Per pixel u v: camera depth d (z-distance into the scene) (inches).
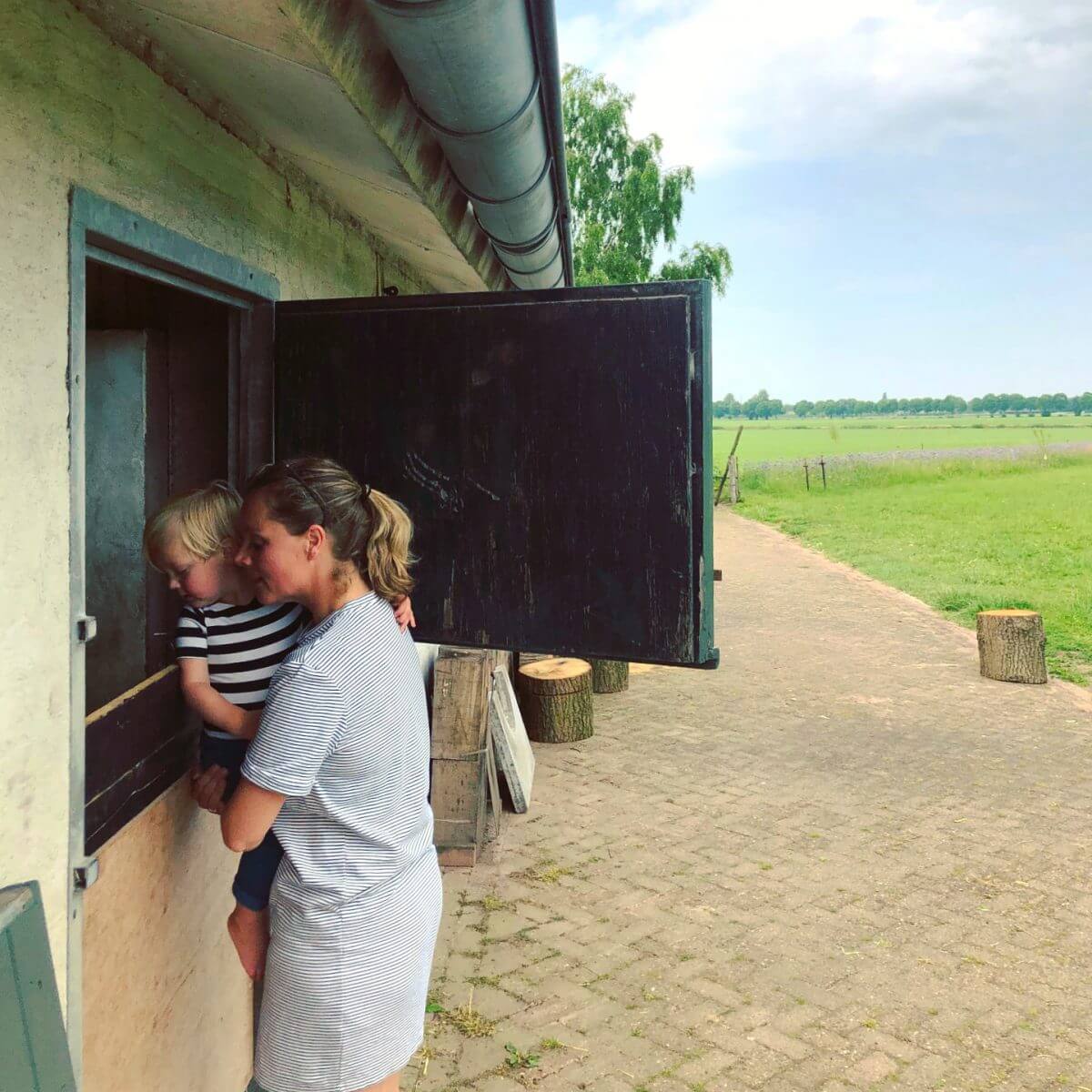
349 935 62.2
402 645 66.4
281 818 63.2
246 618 72.4
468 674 178.2
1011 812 206.5
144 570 104.1
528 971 139.3
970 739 260.8
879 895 166.1
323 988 61.8
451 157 91.2
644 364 83.4
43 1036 52.1
